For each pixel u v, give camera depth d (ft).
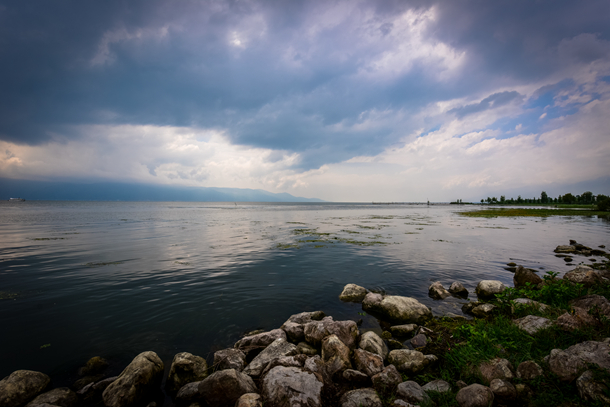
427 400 16.39
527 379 17.24
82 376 20.95
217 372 18.37
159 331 27.73
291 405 16.17
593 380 14.99
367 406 16.19
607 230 115.55
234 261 57.26
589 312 23.20
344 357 21.36
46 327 28.14
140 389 18.60
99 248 71.10
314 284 42.91
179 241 83.41
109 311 32.12
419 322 30.63
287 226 132.57
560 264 55.67
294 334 26.48
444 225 138.72
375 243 80.43
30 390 18.52
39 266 52.37
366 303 34.45
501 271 50.70
